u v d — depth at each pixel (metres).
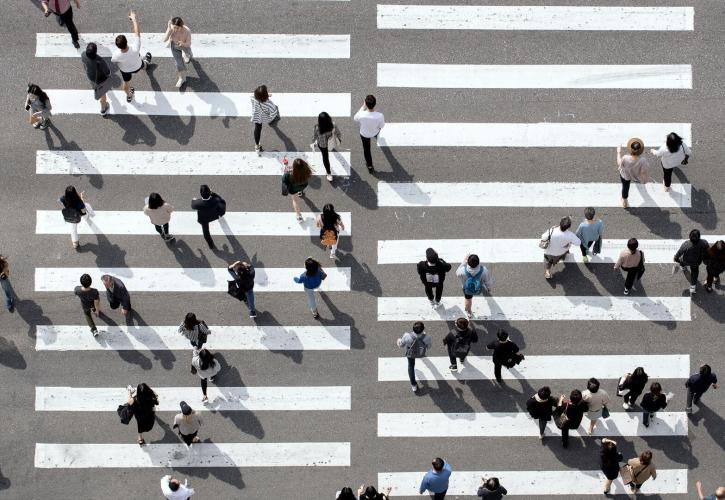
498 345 24.38
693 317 26.33
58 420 25.62
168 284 26.48
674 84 27.91
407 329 26.19
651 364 26.03
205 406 25.70
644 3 28.42
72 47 28.14
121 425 25.64
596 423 25.59
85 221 26.89
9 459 25.38
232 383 25.83
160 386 25.86
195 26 28.19
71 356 26.03
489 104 27.67
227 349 26.06
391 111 27.59
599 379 25.94
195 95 27.75
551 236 25.30
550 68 27.94
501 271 26.56
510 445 25.47
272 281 26.48
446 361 26.03
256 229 26.81
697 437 25.56
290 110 27.61
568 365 25.98
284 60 27.98
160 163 27.30
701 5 28.31
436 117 27.55
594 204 27.05
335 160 27.30
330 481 25.23
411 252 26.66
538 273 26.56
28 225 26.88
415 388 25.73
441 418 25.62
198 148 27.39
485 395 25.78
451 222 26.88
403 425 25.56
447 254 26.64
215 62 27.97
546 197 27.05
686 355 26.08
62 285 26.48
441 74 27.89
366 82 27.83
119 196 27.08
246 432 25.52
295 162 25.02
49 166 27.25
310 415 25.62
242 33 28.16
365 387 25.81
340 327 26.19
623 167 26.11
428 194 27.05
